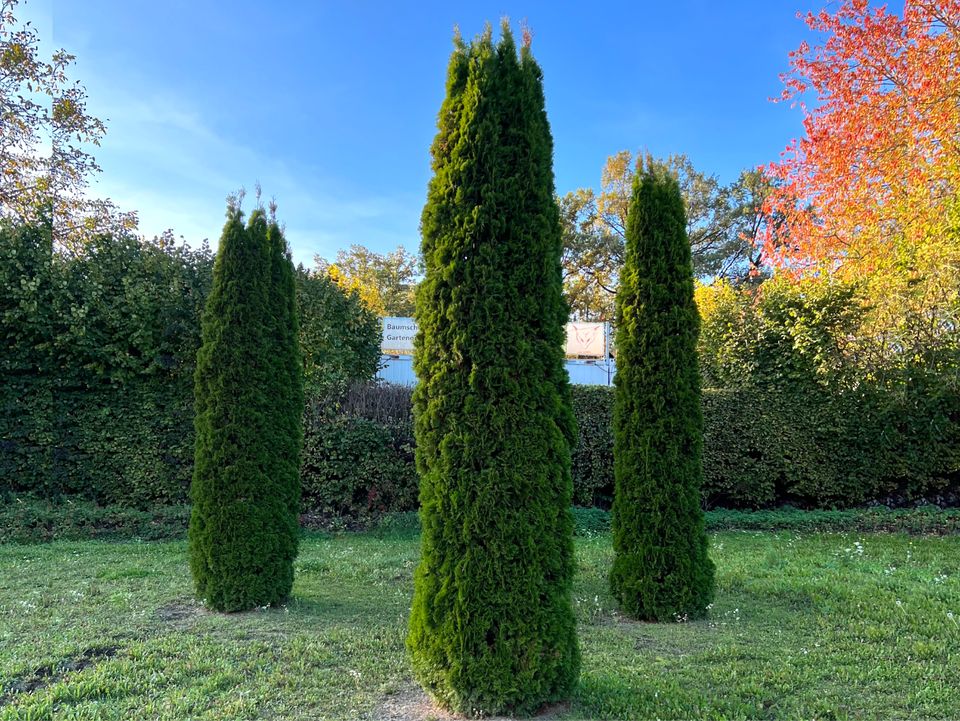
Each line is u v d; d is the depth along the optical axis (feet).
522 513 10.52
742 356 35.58
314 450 31.27
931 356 32.14
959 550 25.18
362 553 25.35
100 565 21.97
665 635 15.39
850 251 43.21
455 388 10.73
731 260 106.93
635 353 17.94
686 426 17.43
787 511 34.09
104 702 10.87
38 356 29.19
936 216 36.37
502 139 11.23
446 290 10.95
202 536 16.72
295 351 18.94
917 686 11.77
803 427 34.65
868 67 41.78
